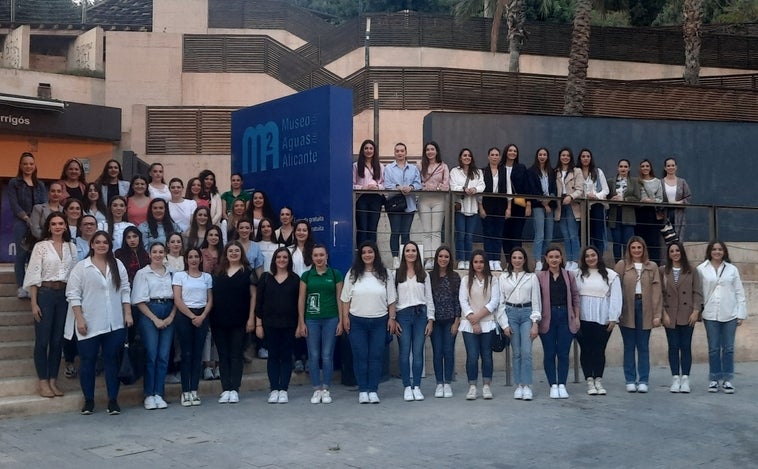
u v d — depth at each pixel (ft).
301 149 37.68
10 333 33.47
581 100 64.34
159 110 66.39
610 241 43.91
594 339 33.76
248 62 78.95
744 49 90.94
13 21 96.32
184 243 35.24
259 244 35.73
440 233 39.81
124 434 26.68
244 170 41.65
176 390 32.81
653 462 23.50
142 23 110.22
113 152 62.69
